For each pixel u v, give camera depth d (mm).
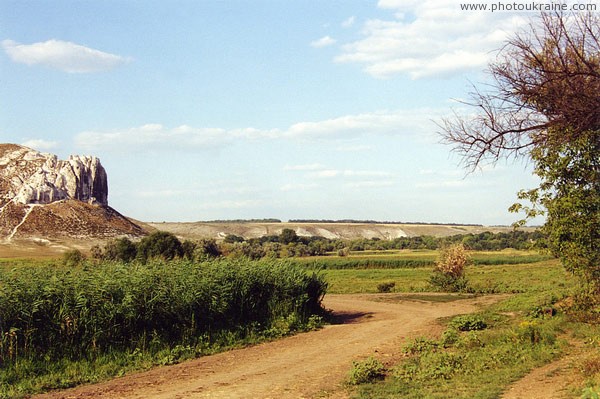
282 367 16828
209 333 21844
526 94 13062
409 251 151875
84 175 167750
